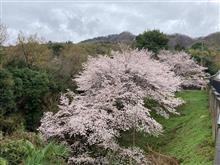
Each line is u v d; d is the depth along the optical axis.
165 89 26.41
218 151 13.40
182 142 21.38
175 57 39.91
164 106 26.86
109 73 24.97
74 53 40.06
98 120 20.73
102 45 53.28
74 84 33.78
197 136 20.34
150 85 25.77
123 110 22.45
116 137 22.66
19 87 29.28
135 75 25.20
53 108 28.98
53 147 16.80
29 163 14.64
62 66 35.50
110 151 20.53
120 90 23.22
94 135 20.12
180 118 27.83
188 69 39.62
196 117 25.78
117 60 26.14
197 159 16.05
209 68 53.41
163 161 18.72
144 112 22.02
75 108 22.17
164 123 27.64
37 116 29.62
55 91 32.09
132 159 20.36
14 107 28.42
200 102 31.81
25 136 18.38
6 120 25.80
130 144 23.58
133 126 21.58
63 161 17.81
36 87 29.92
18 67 34.19
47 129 20.80
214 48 72.19
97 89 25.16
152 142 24.20
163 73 28.42
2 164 14.23
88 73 25.75
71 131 20.64
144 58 29.22
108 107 22.25
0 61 32.81
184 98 34.31
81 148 20.77
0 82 27.78
